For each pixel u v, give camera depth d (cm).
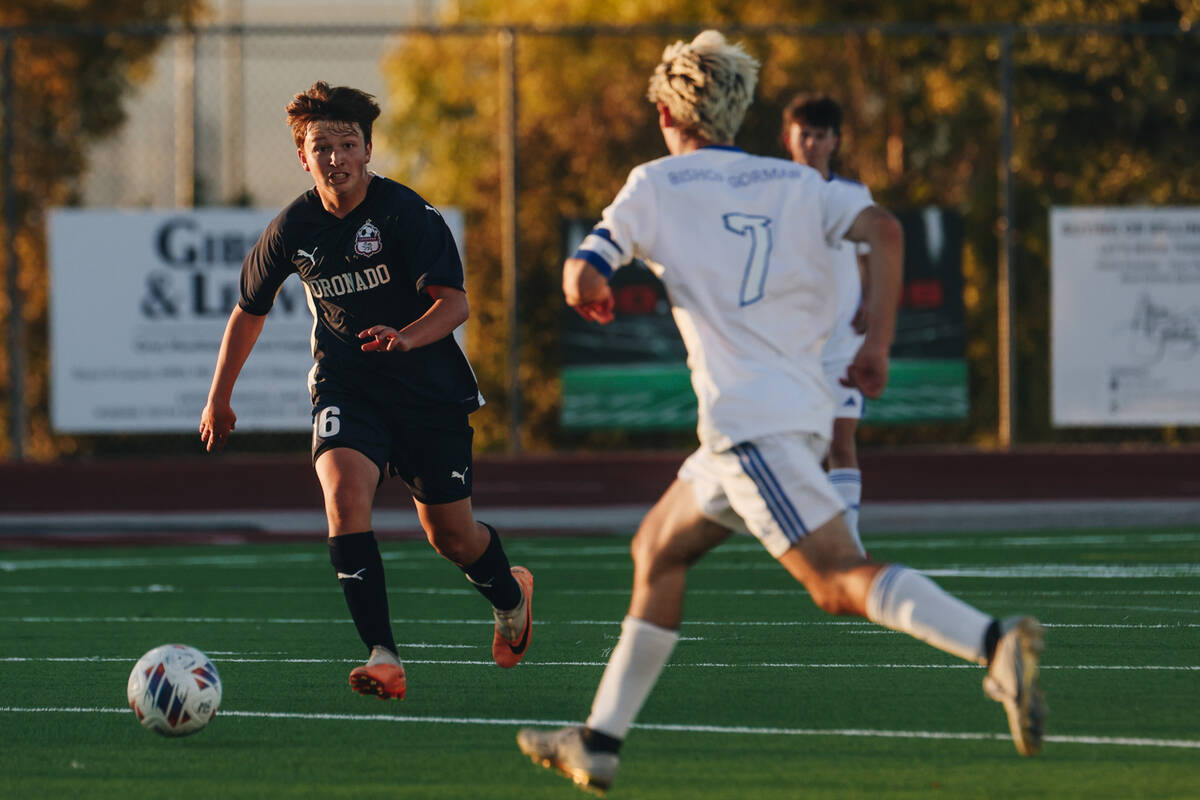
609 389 5516
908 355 5544
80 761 1733
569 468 5603
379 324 2081
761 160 1505
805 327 1464
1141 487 5728
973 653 1334
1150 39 7338
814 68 9400
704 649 2489
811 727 1862
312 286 2094
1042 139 7519
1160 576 3491
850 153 9156
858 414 3023
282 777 1645
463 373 2120
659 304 5519
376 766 1694
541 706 2042
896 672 2256
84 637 2789
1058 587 3294
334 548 1955
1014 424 5703
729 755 1716
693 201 1468
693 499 1483
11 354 5544
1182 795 1520
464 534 2147
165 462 5591
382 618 1939
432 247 2041
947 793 1540
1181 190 7262
